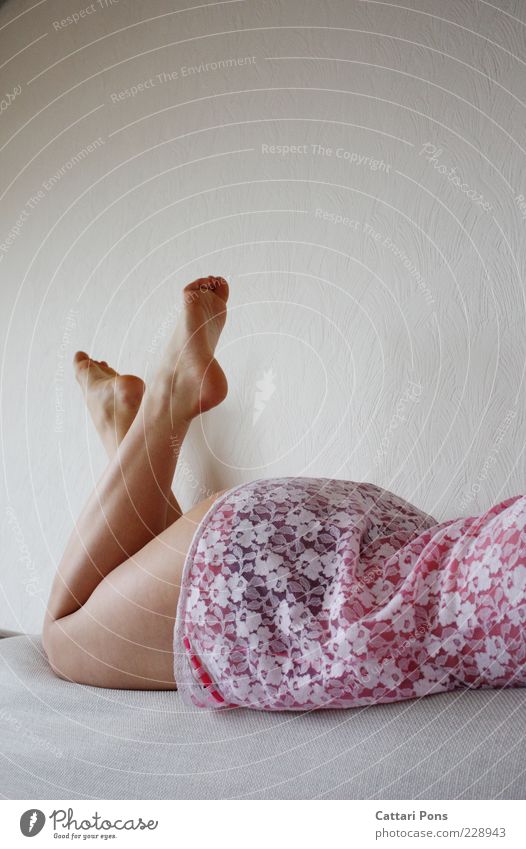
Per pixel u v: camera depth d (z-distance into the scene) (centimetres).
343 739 76
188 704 90
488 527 81
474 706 75
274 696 82
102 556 111
